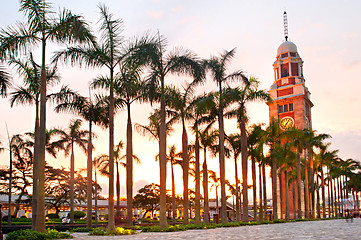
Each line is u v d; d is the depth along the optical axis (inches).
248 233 673.6
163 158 932.0
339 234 594.6
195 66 967.6
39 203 697.0
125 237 643.5
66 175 2103.8
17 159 1939.0
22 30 789.9
